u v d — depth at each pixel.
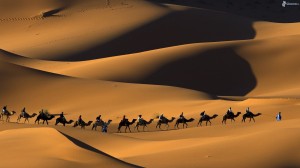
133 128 103.56
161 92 138.12
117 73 178.50
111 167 41.34
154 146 63.69
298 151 52.50
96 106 132.50
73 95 138.88
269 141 54.88
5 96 138.75
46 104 136.50
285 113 106.56
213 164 50.66
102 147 67.94
